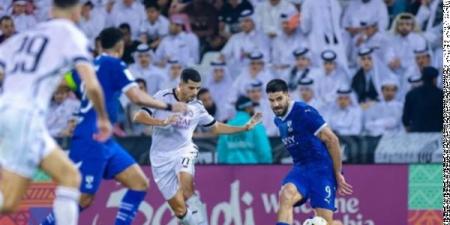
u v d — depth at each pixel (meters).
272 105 31.80
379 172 37.06
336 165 31.83
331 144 31.59
